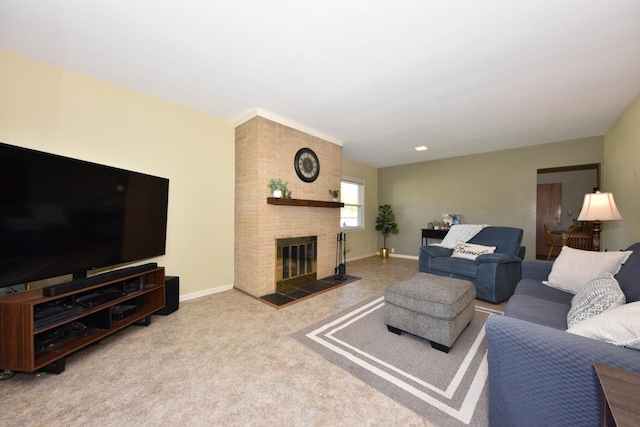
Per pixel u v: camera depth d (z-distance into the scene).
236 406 1.31
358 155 5.22
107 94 2.38
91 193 1.92
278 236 3.24
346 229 5.47
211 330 2.16
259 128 3.03
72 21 1.61
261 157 3.05
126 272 2.03
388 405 1.31
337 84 2.41
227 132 3.38
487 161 4.92
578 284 1.81
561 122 3.34
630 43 1.78
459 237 3.91
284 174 3.31
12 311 1.46
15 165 1.52
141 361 1.70
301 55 1.97
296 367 1.64
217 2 1.46
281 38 1.77
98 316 1.91
